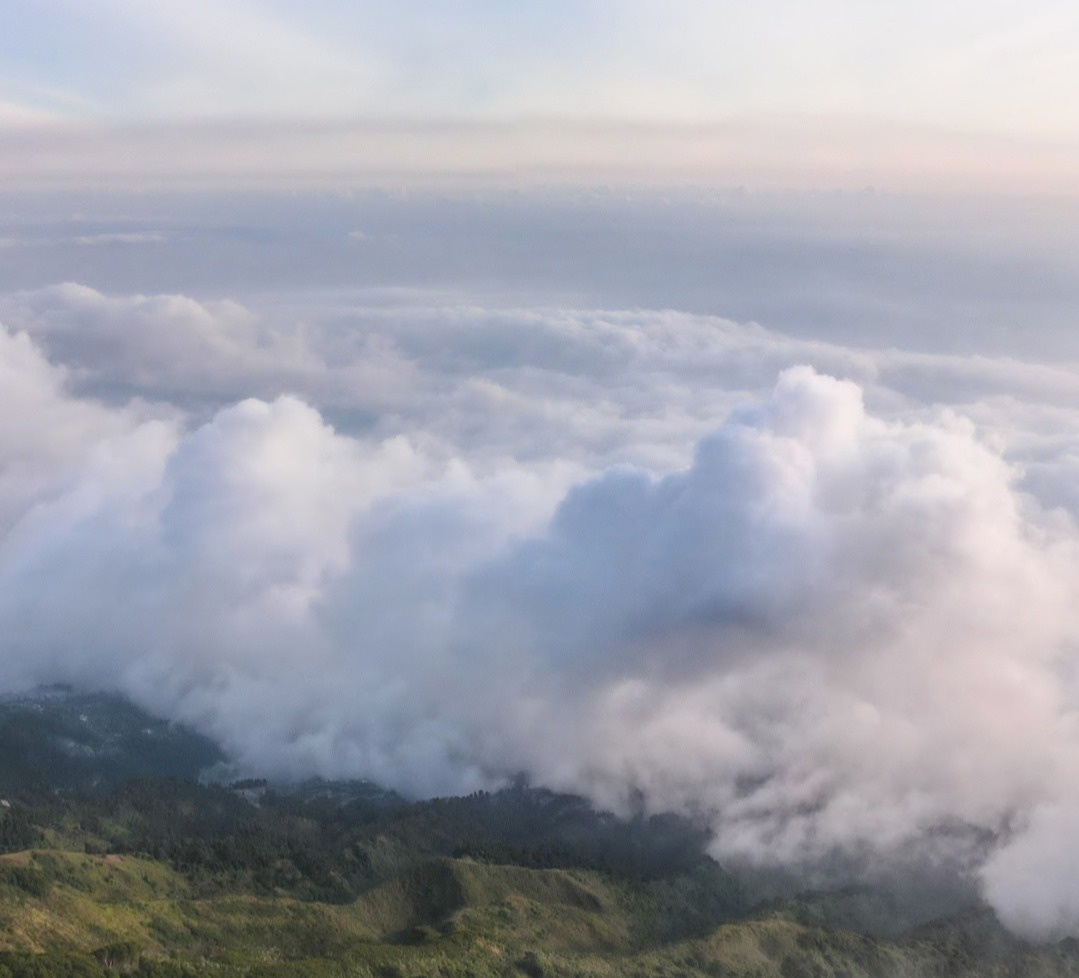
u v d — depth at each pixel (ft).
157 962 613.52
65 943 622.13
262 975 621.72
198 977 604.90
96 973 583.58
